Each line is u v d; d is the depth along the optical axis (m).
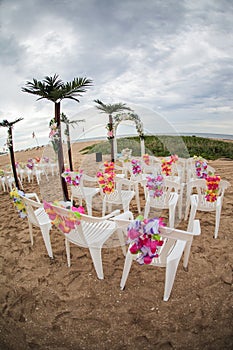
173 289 2.31
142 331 1.87
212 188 2.93
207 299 2.16
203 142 11.74
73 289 2.42
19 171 7.81
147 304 2.15
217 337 1.76
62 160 3.08
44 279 2.61
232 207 4.29
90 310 2.13
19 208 2.95
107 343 1.79
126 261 2.28
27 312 2.15
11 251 3.26
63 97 3.99
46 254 3.11
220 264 2.66
